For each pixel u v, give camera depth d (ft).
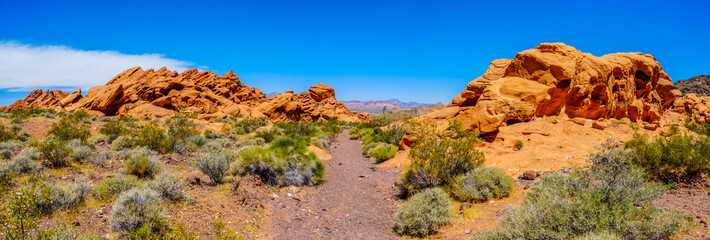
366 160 72.13
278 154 47.14
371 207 35.17
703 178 27.45
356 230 28.22
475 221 26.43
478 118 67.67
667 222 16.26
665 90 121.90
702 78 249.75
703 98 138.62
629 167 18.97
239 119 210.18
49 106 206.69
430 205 27.22
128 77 259.39
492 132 66.49
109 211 23.65
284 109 269.64
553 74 79.41
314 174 48.65
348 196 40.16
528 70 82.84
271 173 42.42
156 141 54.60
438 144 39.11
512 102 73.15
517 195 31.04
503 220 21.57
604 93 84.99
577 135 67.72
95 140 67.46
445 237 24.43
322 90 379.76
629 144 41.57
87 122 114.01
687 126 98.78
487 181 31.86
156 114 181.06
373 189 43.06
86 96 193.88
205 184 35.12
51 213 21.79
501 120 65.10
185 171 42.63
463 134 52.47
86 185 27.53
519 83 79.92
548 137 61.87
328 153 84.38
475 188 32.32
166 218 22.74
